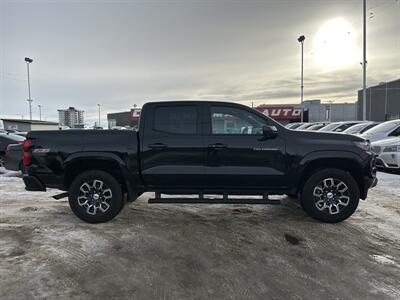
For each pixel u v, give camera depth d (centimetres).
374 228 513
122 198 540
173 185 533
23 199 701
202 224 532
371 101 6159
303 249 438
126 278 360
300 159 519
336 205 529
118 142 529
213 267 388
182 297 325
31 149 540
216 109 533
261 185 527
